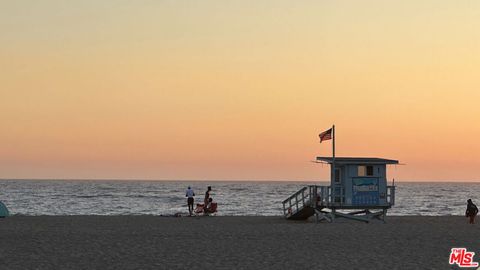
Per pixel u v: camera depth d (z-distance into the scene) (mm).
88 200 121688
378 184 38625
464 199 149250
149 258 20625
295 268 18359
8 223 37281
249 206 101125
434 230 32969
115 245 24781
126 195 152750
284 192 197000
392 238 28000
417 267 18609
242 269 18125
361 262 19734
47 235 29094
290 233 30609
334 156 38281
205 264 19203
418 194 193875
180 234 30016
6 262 19453
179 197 140375
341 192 38562
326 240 26984
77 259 20281
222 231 31797
